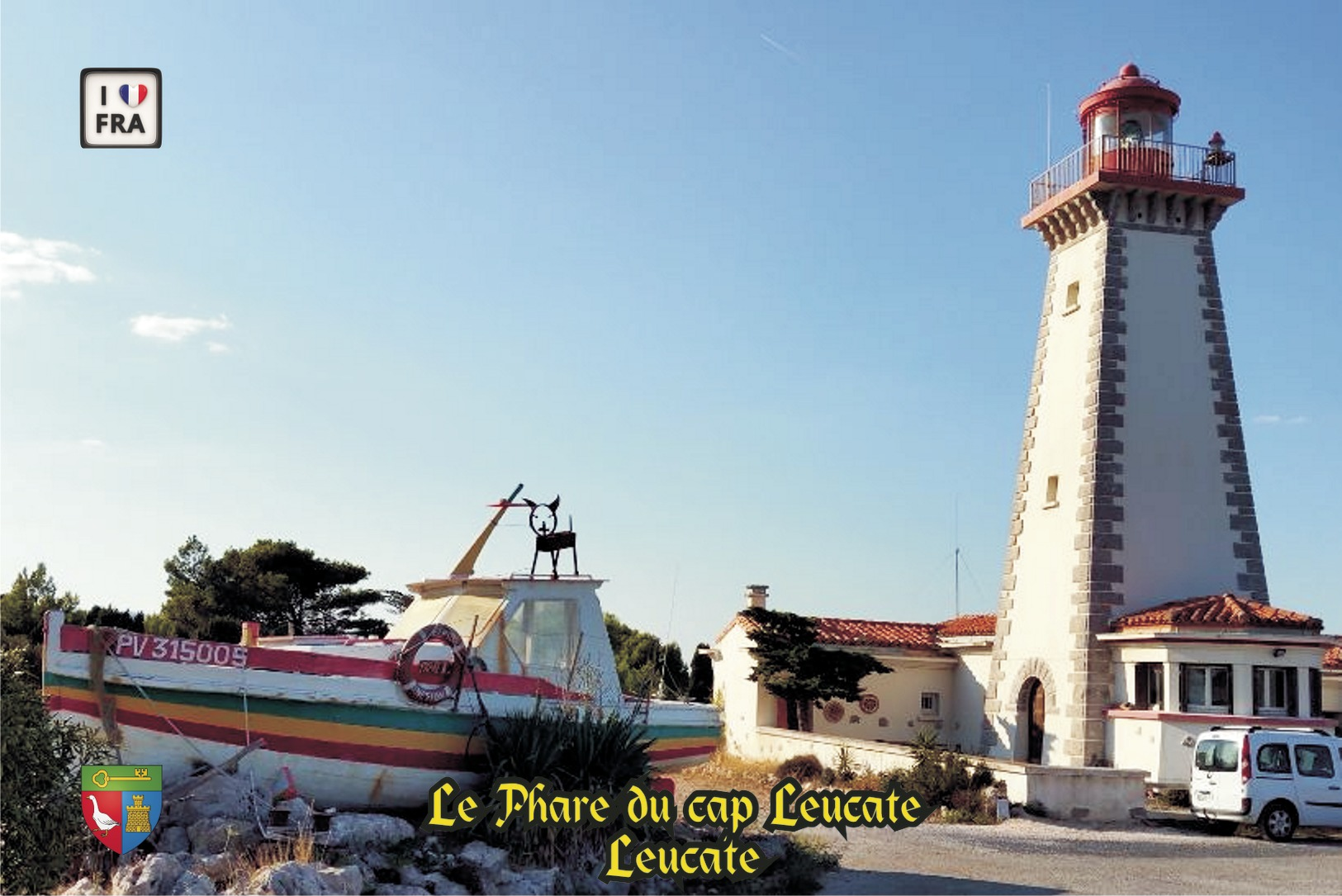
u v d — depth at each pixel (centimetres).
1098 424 3161
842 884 1636
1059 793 2391
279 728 1527
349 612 4594
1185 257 3319
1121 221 3291
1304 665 2830
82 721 1455
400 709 1597
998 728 3394
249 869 1301
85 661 1455
